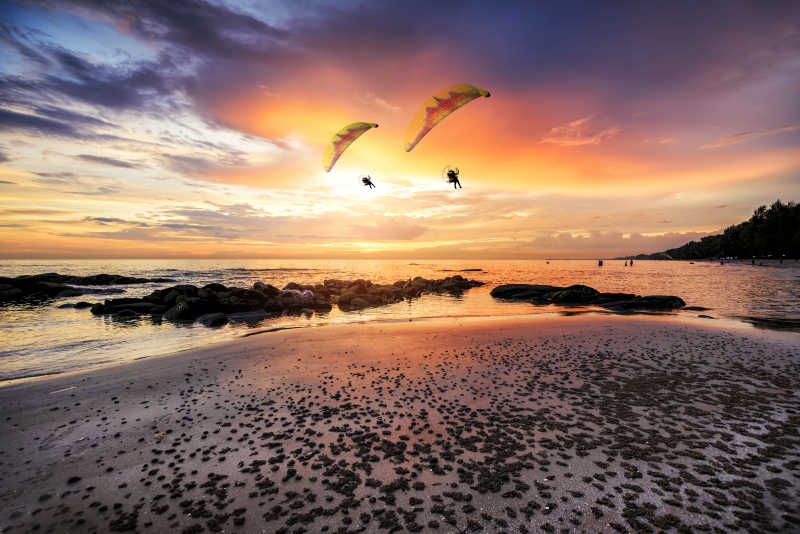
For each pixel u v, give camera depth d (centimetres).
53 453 777
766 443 767
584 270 13488
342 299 4028
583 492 618
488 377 1269
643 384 1168
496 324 2375
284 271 12262
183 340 2069
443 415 952
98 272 10738
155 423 919
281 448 789
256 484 660
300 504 601
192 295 3544
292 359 1525
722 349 1619
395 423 908
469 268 16075
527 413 955
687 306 3269
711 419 891
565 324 2331
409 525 550
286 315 3206
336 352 1641
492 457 738
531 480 657
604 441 793
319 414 966
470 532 534
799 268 11488
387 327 2281
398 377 1281
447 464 716
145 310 3231
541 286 4597
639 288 5491
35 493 640
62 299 4369
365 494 627
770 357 1473
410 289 5078
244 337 1991
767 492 603
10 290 4422
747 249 17525
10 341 2052
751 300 3734
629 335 1948
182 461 741
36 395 1115
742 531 517
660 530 524
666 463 699
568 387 1153
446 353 1616
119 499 623
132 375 1311
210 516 578
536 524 547
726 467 680
